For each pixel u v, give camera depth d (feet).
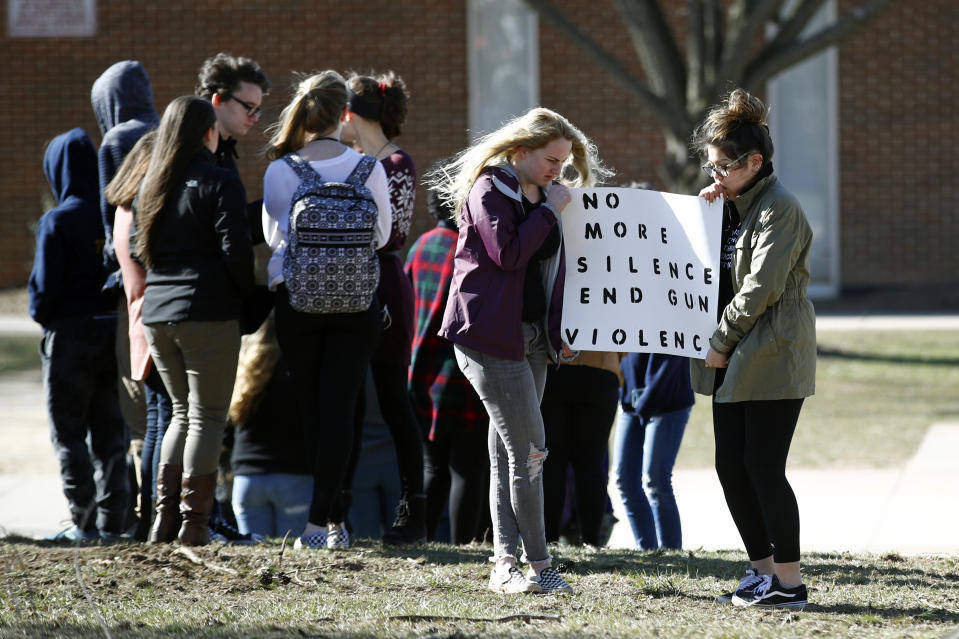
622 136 248.32
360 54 249.96
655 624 47.70
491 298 50.26
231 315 61.16
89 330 72.43
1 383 167.02
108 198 64.59
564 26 178.19
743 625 47.47
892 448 119.55
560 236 52.24
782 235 48.42
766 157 49.83
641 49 179.63
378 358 67.67
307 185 61.00
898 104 245.86
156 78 250.98
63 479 72.38
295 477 74.43
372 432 78.07
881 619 48.52
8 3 251.60
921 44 244.22
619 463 73.46
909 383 157.58
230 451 79.05
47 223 71.36
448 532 78.89
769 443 49.52
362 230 60.18
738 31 168.76
